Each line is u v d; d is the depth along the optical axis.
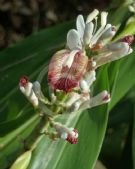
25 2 0.82
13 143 0.34
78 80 0.26
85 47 0.27
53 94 0.27
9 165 0.30
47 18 0.81
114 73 0.37
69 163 0.34
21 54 0.45
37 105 0.28
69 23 0.46
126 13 0.39
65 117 0.35
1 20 0.80
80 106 0.28
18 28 0.80
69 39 0.27
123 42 0.27
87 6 0.82
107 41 0.28
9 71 0.44
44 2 0.83
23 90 0.27
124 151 0.49
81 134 0.35
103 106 0.35
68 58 0.26
